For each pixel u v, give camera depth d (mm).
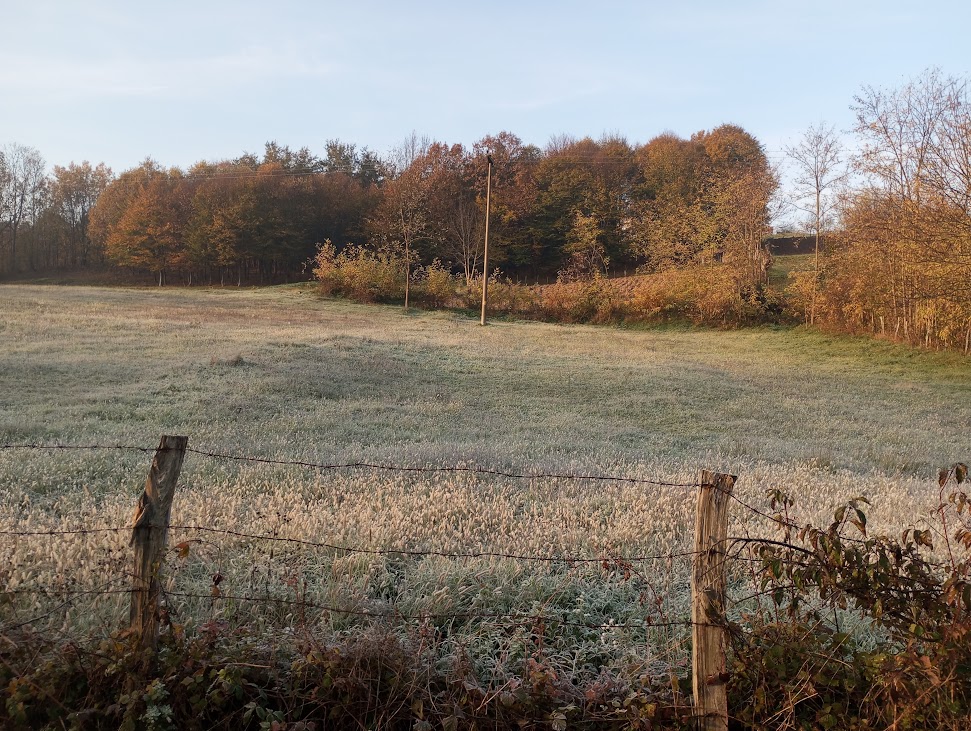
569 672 3523
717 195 44781
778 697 3238
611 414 14969
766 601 4297
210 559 4703
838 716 3135
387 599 4457
